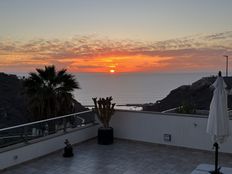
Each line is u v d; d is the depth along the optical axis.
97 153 8.13
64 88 12.22
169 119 8.80
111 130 9.07
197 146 8.42
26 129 7.46
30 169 6.85
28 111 12.23
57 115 12.09
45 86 12.14
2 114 11.98
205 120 8.24
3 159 6.75
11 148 6.97
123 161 7.46
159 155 7.97
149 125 9.14
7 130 7.01
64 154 7.79
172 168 6.96
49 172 6.66
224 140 5.86
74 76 12.57
